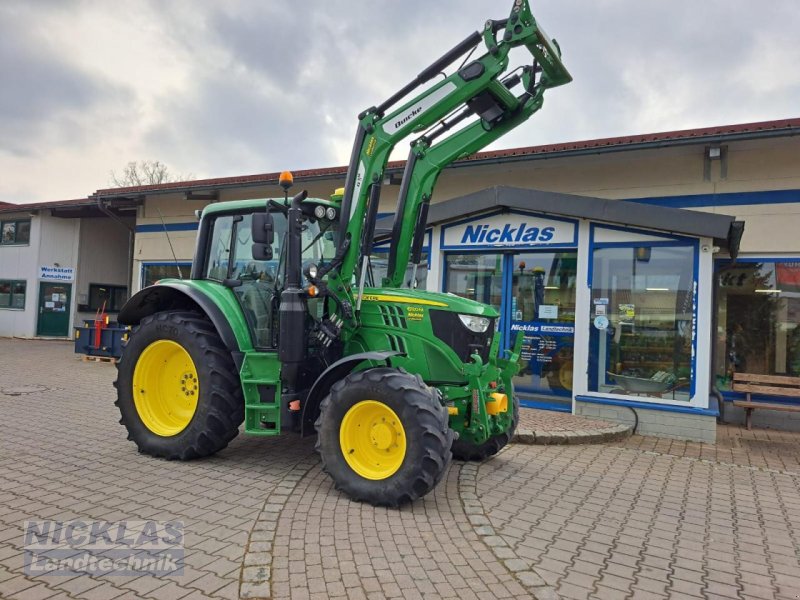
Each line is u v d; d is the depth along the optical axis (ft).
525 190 27.07
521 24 15.75
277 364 16.72
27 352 51.19
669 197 31.27
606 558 12.08
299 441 20.98
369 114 17.48
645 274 25.81
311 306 17.71
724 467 20.26
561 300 28.09
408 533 12.73
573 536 13.25
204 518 13.10
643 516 14.87
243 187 46.32
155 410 18.53
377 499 14.17
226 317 17.48
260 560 10.98
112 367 41.50
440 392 16.03
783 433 27.20
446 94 16.43
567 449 22.02
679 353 25.09
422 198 19.08
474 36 16.40
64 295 67.67
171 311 18.61
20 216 67.51
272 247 17.60
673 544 13.05
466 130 18.16
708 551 12.71
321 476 16.75
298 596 9.71
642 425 25.16
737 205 29.71
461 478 17.40
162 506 13.76
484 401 16.47
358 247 17.35
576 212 26.07
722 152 29.96
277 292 17.44
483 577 10.79
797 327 29.12
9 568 10.36
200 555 11.16
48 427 21.65
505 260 29.04
